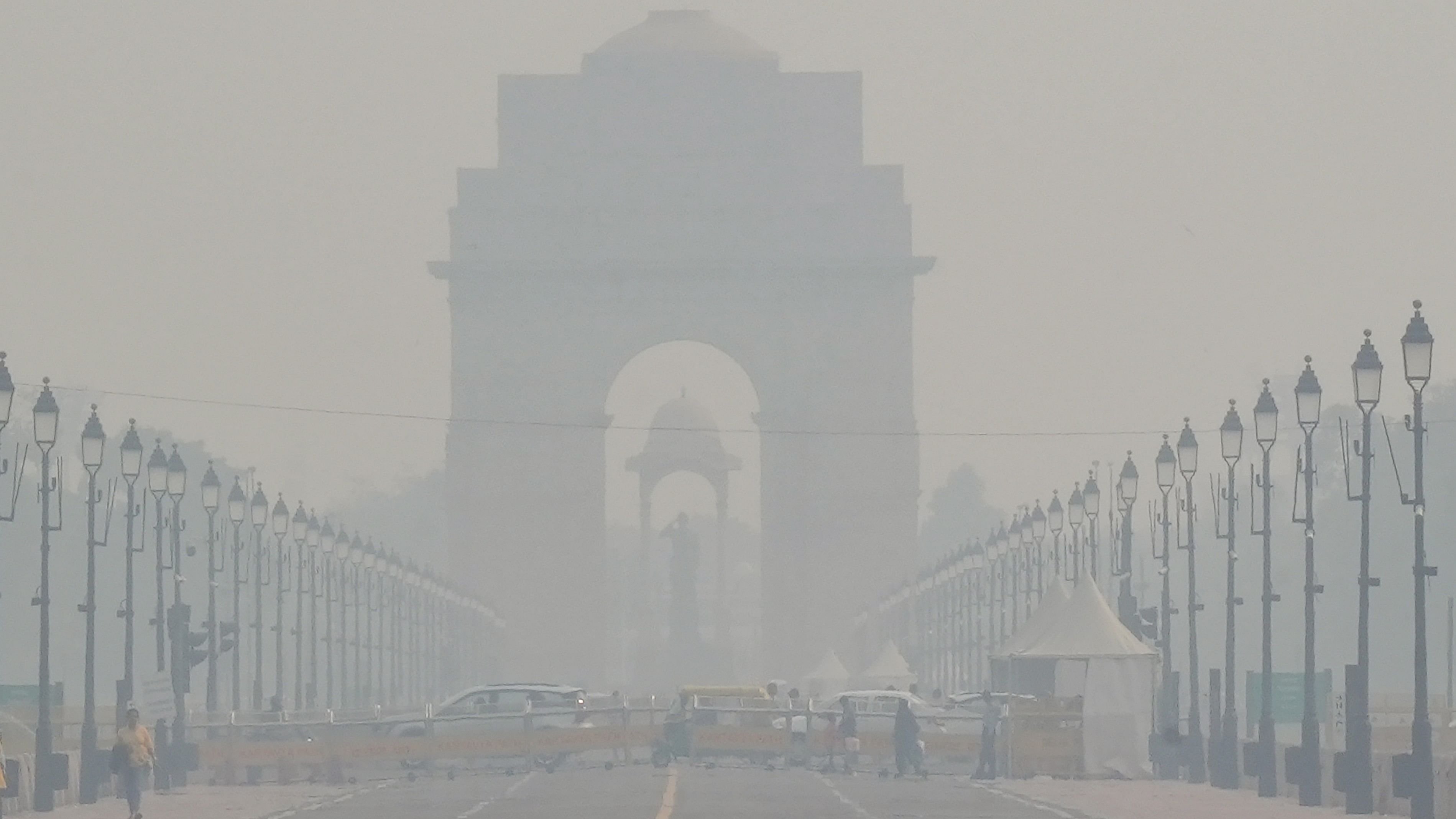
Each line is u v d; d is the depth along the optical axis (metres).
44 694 146.25
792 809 138.12
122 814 144.12
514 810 138.88
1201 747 178.75
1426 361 123.31
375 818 134.38
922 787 170.12
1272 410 160.62
